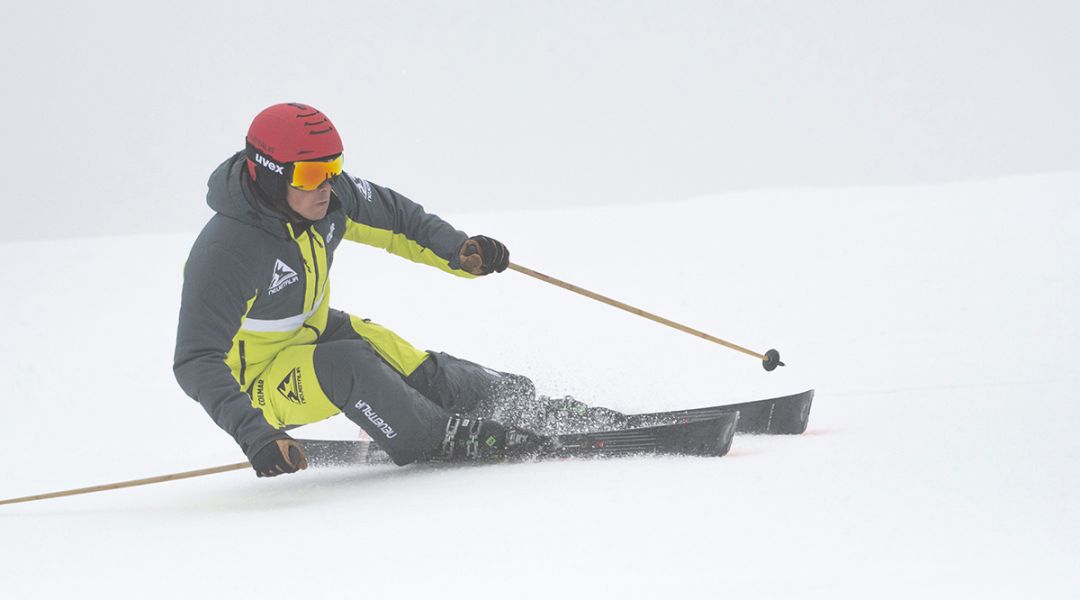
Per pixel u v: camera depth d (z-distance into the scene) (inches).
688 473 496.7
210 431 713.6
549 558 397.7
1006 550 381.7
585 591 365.1
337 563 409.1
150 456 658.8
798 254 1221.7
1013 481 458.9
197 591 388.8
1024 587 347.9
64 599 389.7
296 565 410.3
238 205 504.4
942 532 402.9
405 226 577.6
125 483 506.6
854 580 361.4
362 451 594.6
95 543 460.8
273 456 475.8
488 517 451.2
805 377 729.6
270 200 502.9
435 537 430.3
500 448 548.4
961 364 711.1
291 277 524.7
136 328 1107.3
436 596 369.1
